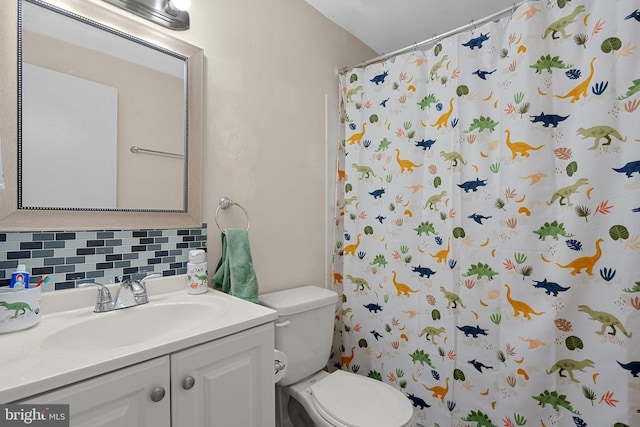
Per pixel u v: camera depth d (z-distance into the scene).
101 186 1.03
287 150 1.64
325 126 1.86
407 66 1.67
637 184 1.08
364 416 1.18
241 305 1.06
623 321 1.09
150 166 1.14
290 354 1.38
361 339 1.80
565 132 1.23
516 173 1.30
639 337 1.07
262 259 1.52
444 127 1.53
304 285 1.73
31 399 0.57
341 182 1.93
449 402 1.48
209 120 1.31
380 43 2.15
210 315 1.02
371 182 1.79
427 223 1.58
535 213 1.26
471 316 1.43
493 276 1.38
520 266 1.29
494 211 1.39
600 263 1.14
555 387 1.21
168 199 1.19
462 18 1.86
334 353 1.93
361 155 1.83
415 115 1.64
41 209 0.91
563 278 1.19
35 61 0.91
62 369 0.61
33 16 0.91
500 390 1.34
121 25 1.07
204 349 0.82
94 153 1.02
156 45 1.15
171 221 1.19
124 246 1.08
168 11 1.18
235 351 0.90
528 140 1.27
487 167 1.41
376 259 1.76
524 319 1.27
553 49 1.26
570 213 1.19
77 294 0.96
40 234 0.91
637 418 1.07
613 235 1.12
